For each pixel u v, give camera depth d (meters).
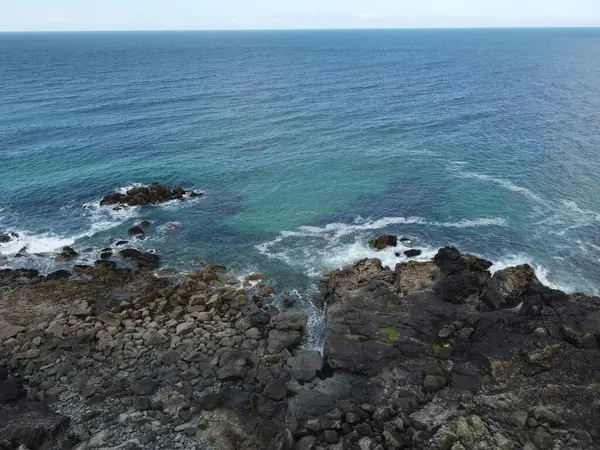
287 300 37.50
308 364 30.12
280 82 134.12
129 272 41.72
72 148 71.31
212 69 165.88
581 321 30.64
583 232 47.09
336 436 24.17
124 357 30.84
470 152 70.44
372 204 54.03
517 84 132.38
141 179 61.03
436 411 25.42
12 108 93.94
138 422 25.66
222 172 63.53
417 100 108.94
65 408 26.66
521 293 34.97
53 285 39.69
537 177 60.34
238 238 47.62
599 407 24.48
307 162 67.00
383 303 34.22
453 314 32.72
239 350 31.31
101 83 127.81
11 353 31.05
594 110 95.50
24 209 53.16
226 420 25.94
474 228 48.25
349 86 127.81
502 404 24.95
